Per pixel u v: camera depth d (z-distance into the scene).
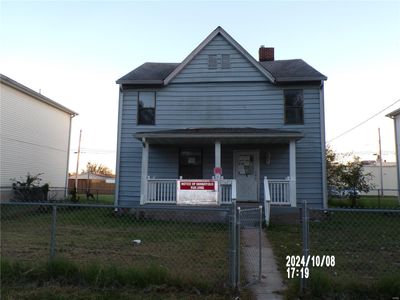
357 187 24.33
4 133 19.48
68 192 26.78
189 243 9.35
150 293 5.20
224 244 9.23
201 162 17.20
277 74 17.11
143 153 15.13
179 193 14.05
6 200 19.44
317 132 16.44
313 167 16.23
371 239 10.18
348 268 6.84
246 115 16.91
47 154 24.03
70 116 27.30
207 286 5.36
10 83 19.62
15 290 5.28
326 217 15.48
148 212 14.55
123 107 17.50
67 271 5.64
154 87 17.44
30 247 8.49
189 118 17.16
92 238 9.98
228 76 17.19
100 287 5.41
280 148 16.64
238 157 16.86
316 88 16.67
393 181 49.47
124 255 7.75
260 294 5.43
